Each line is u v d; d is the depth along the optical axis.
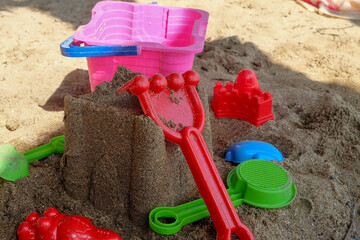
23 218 0.51
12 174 0.55
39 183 0.55
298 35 1.00
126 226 0.52
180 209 0.52
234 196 0.54
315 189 0.57
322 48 0.94
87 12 1.08
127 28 0.78
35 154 0.58
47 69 0.81
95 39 0.67
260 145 0.62
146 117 0.49
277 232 0.52
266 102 0.68
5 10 1.05
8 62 0.82
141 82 0.48
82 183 0.53
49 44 0.90
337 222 0.53
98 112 0.50
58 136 0.61
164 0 1.16
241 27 1.04
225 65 0.88
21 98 0.72
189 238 0.50
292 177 0.59
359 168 0.62
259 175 0.55
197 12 0.77
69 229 0.46
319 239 0.52
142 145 0.49
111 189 0.52
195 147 0.50
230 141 0.66
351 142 0.67
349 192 0.58
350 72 0.87
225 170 0.60
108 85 0.53
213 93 0.72
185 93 0.54
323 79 0.86
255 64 0.90
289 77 0.86
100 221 0.52
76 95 0.74
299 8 1.16
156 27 0.79
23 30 0.94
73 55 0.61
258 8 1.15
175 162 0.53
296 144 0.66
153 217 0.50
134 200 0.51
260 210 0.54
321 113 0.73
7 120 0.68
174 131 0.50
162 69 0.66
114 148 0.51
